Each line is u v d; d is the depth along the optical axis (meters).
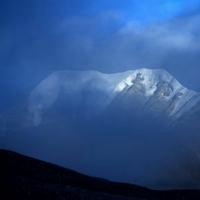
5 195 118.50
